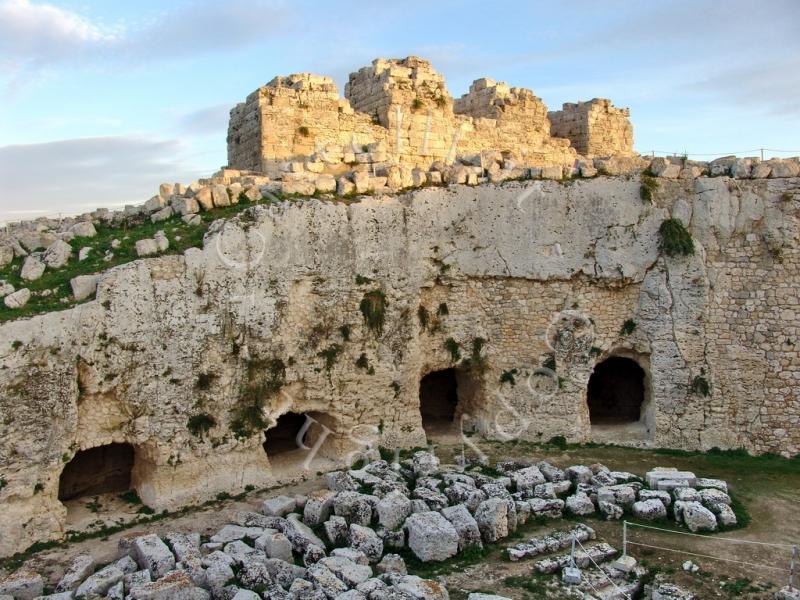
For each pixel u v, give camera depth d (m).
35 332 14.91
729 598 12.44
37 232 20.28
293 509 15.65
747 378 20.78
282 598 11.80
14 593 12.48
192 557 13.16
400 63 26.98
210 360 17.27
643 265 21.23
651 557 13.81
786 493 17.27
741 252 20.98
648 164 21.98
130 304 16.20
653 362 21.08
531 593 12.51
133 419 16.38
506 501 14.78
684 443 20.69
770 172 21.06
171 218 19.34
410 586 11.81
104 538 15.30
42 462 14.91
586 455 20.03
